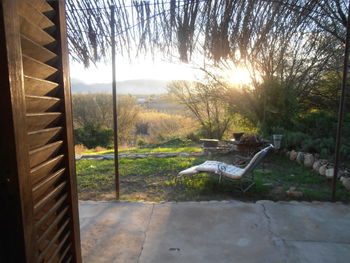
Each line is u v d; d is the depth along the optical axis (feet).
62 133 3.05
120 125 41.11
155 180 14.26
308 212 9.53
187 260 6.70
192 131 33.50
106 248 7.25
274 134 20.61
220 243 7.50
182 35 5.90
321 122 20.07
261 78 21.17
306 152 18.06
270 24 5.87
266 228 8.36
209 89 27.61
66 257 3.33
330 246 7.30
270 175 15.02
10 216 1.98
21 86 2.04
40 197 2.53
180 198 11.39
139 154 21.58
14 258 2.03
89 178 14.73
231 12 5.47
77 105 40.11
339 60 18.74
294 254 6.92
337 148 10.43
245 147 18.54
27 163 2.13
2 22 1.82
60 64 2.97
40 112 2.53
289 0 5.37
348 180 12.32
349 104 20.31
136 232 8.14
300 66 20.43
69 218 3.30
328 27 7.86
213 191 12.17
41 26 2.59
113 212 9.64
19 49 2.02
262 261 6.63
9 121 1.91
